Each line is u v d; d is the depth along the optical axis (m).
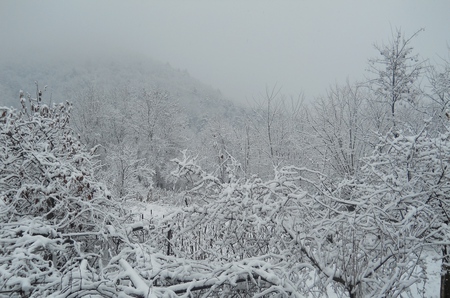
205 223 5.33
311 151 14.30
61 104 7.12
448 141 5.76
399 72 12.17
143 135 30.84
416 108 11.31
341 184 5.86
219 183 5.57
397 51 12.23
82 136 30.47
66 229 5.17
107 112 32.53
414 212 4.66
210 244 5.56
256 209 5.13
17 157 5.73
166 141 30.42
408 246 4.86
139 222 5.22
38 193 5.37
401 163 5.91
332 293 6.56
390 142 5.70
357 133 12.92
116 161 16.73
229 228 5.34
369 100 13.64
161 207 9.58
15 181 5.96
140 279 3.11
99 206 5.39
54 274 3.37
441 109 10.34
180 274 3.91
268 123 16.08
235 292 4.41
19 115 6.71
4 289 2.98
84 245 5.35
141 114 31.38
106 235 4.52
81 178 5.08
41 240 3.69
